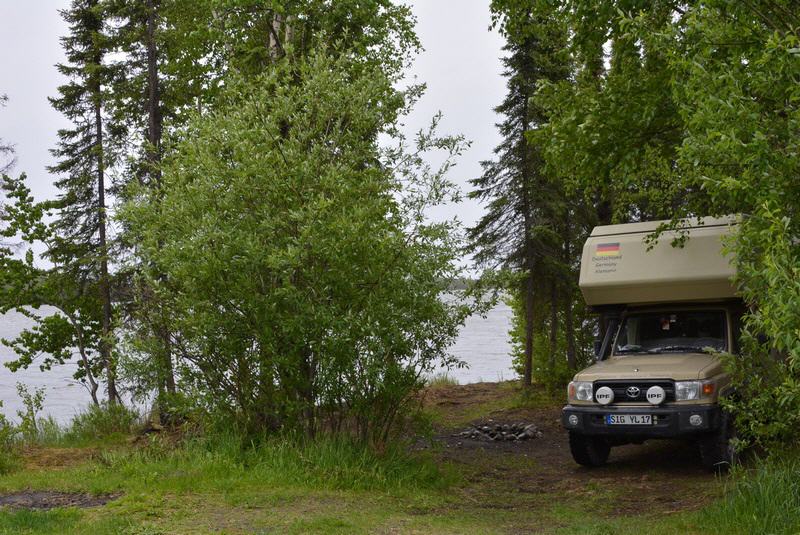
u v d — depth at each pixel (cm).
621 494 1072
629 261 1294
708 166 790
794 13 789
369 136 1301
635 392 1177
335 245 1056
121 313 1945
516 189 2067
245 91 1252
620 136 1204
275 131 1165
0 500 981
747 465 1134
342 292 1109
